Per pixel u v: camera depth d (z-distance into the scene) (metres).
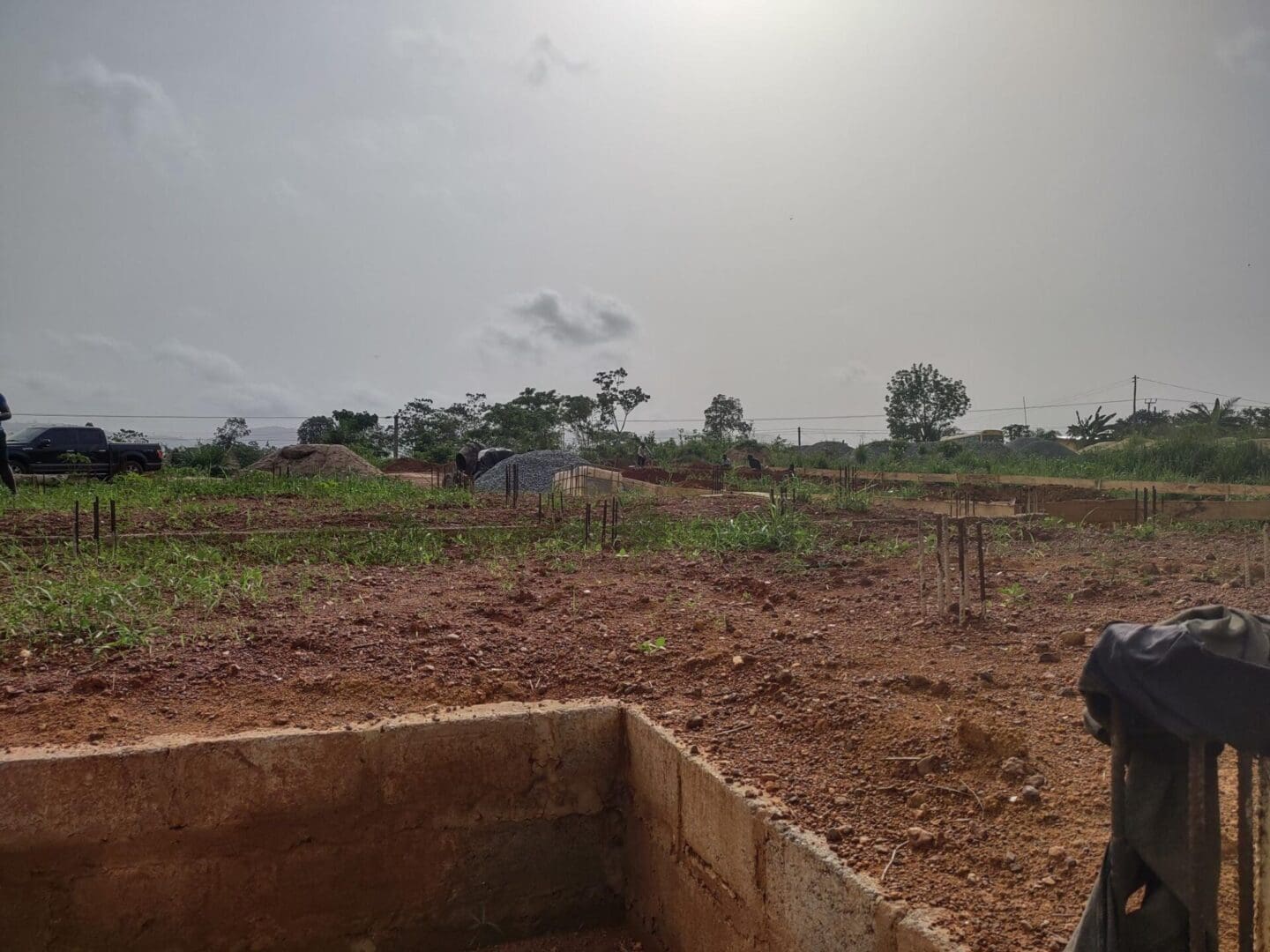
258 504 12.01
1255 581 5.97
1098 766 3.21
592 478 16.27
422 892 3.90
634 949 4.01
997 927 2.43
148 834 3.51
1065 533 9.23
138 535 8.17
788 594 6.17
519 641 5.07
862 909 2.59
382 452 36.00
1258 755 1.81
